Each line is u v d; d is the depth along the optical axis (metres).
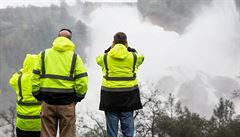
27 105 7.92
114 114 7.68
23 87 7.90
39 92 6.88
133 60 7.64
